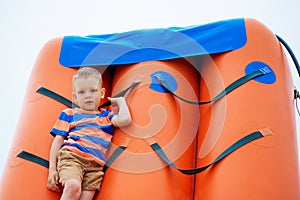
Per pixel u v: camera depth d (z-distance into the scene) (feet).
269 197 4.96
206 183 5.28
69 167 5.14
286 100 5.73
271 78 5.75
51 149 5.48
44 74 6.31
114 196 5.15
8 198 5.40
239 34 6.04
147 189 5.13
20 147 5.74
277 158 5.23
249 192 4.97
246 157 5.19
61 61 6.38
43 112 5.98
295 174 5.26
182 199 5.29
